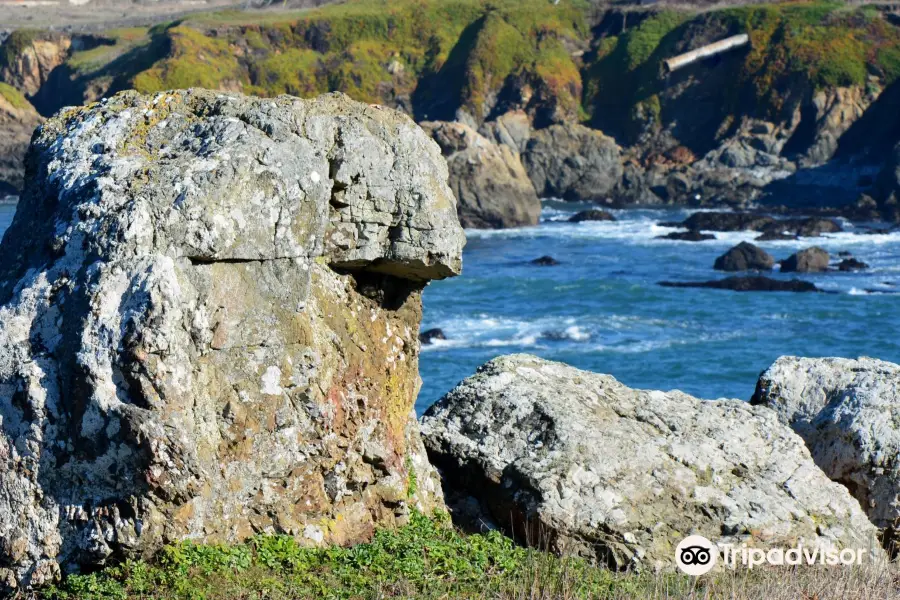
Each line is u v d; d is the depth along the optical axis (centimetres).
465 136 8788
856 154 11525
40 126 1237
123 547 1037
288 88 12475
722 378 3644
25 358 1041
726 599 1151
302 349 1156
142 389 1005
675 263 6588
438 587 1120
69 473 1038
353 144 1211
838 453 1456
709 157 11800
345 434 1205
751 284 5481
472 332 4356
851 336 4353
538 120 12594
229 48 12575
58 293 1054
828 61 11969
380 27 13400
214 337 1093
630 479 1314
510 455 1351
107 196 1066
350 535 1198
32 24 13962
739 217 8425
